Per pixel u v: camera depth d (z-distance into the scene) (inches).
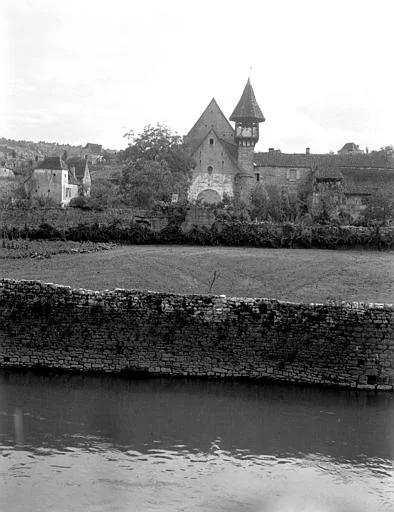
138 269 1503.4
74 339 1104.2
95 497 709.3
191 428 892.0
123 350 1091.9
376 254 1814.7
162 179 2728.8
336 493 735.1
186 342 1079.0
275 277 1475.1
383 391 1040.8
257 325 1066.1
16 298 1121.4
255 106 3715.6
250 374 1069.1
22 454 800.9
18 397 986.7
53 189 4205.2
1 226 2037.4
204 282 1423.5
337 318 1053.2
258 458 812.6
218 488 738.2
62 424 892.6
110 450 819.4
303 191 3486.7
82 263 1585.9
